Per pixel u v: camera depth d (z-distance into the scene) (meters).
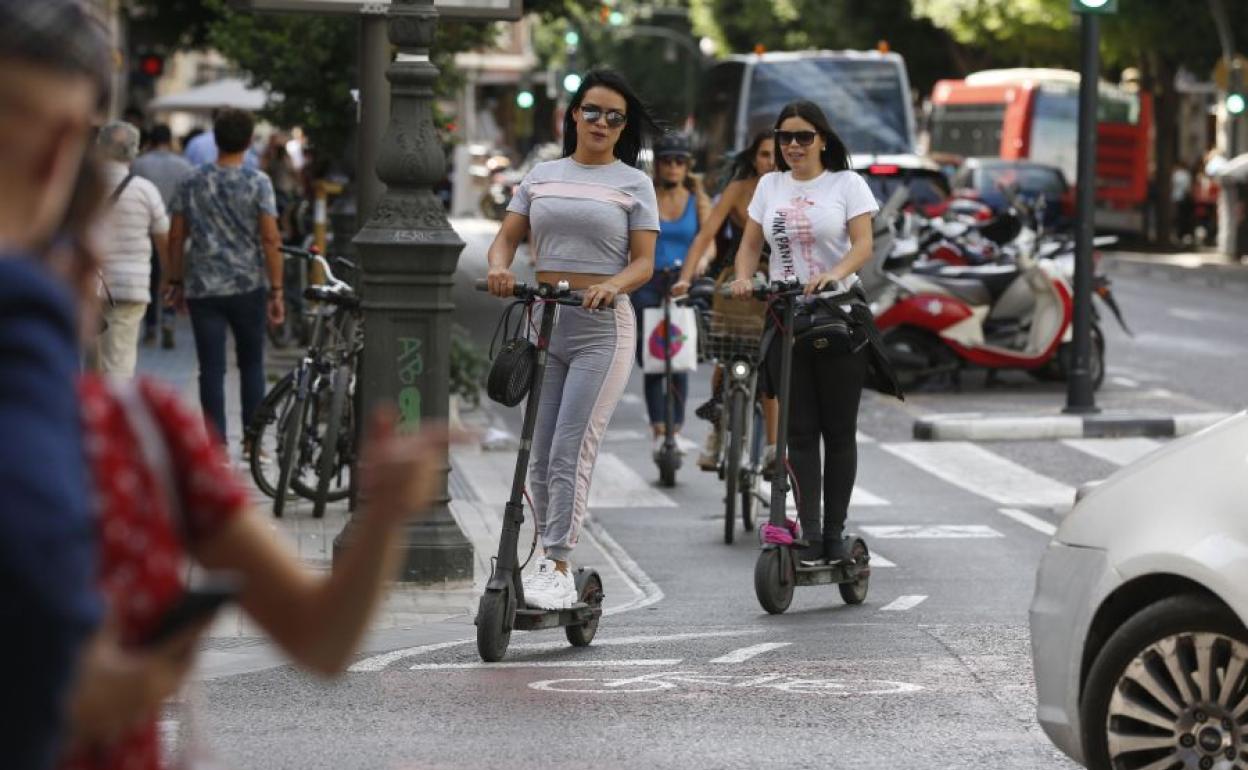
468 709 16.66
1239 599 12.06
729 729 15.91
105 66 5.02
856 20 131.62
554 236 19.36
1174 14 100.38
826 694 17.33
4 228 4.88
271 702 16.89
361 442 23.00
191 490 5.45
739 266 22.30
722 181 36.94
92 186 5.22
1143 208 122.12
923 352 46.62
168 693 5.07
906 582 24.28
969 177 97.12
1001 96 118.50
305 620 5.52
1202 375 50.59
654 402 33.00
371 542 5.45
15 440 4.58
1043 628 13.22
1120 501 12.94
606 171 19.42
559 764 14.70
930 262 46.66
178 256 29.50
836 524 22.25
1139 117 121.12
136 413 5.30
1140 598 12.97
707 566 25.48
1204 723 12.46
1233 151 133.12
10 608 4.51
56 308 4.73
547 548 19.30
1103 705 12.81
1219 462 12.59
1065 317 46.66
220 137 29.27
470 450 35.78
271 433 29.12
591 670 18.48
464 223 125.31
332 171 53.31
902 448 38.00
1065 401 45.19
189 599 5.08
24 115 4.86
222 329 29.44
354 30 50.25
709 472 34.28
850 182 21.91
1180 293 79.69
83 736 4.92
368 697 17.14
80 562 4.62
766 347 21.84
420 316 22.59
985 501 31.84
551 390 19.44
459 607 21.86
